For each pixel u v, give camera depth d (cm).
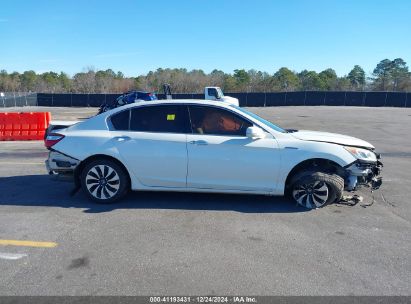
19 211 503
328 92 4116
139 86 6988
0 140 1285
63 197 569
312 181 505
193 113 523
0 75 8606
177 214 494
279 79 7425
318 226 456
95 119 544
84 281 321
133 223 460
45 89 7338
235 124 517
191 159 510
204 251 382
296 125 1831
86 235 421
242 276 332
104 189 530
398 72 7062
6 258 365
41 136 1312
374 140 1306
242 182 514
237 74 8069
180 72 7344
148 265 351
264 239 414
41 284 316
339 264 356
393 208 532
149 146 515
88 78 7081
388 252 385
